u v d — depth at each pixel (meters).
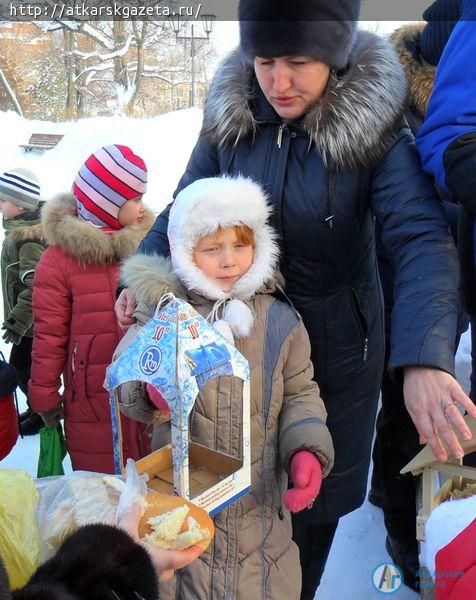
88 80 16.72
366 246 1.68
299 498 1.33
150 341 1.25
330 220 1.57
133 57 16.50
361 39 1.59
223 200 1.40
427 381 1.26
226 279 1.46
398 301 1.38
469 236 1.57
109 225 2.21
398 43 2.09
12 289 2.93
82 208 2.21
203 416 1.44
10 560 1.05
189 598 1.42
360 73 1.52
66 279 2.17
